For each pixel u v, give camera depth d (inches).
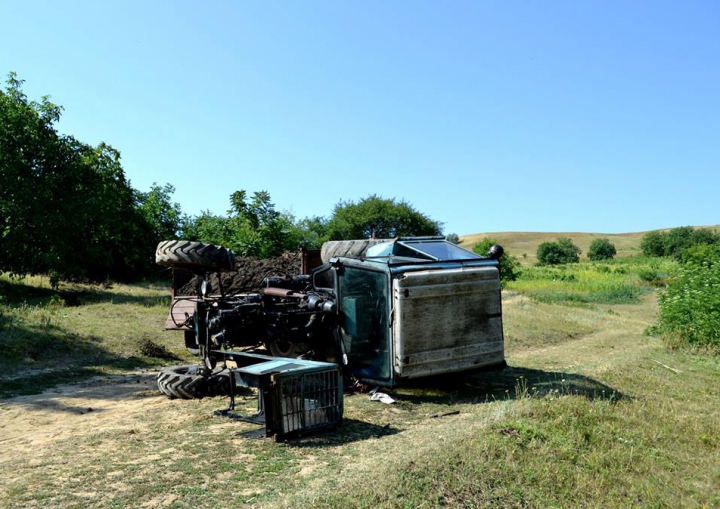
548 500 192.9
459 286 328.8
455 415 283.9
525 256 3213.6
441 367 319.9
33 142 714.2
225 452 219.6
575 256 2822.3
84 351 439.5
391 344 310.3
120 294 787.4
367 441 237.1
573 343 597.6
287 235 1063.6
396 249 360.5
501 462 210.7
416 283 311.3
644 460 244.8
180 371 342.6
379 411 290.0
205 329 334.3
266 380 237.6
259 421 256.2
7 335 429.7
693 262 654.5
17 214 679.1
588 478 215.2
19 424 268.7
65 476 194.4
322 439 239.3
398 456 210.8
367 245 398.9
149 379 378.3
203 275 343.9
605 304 1157.1
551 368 434.0
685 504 210.8
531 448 228.8
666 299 640.4
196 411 284.5
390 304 311.3
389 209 1846.7
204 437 239.0
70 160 754.2
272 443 231.9
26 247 687.7
